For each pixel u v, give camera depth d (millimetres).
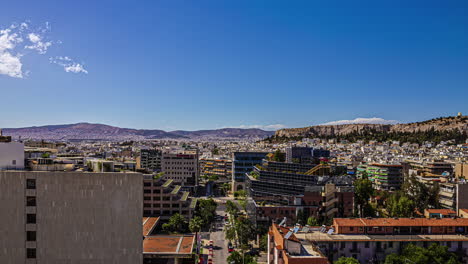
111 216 76875
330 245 113250
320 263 87500
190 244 132500
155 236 143000
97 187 76562
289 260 87500
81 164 104688
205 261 149750
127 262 77000
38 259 75938
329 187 178500
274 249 106250
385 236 117625
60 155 135500
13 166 86062
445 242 116125
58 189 76000
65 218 76125
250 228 171500
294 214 173875
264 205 180000
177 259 123438
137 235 77312
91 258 76688
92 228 76562
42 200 75875
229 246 168875
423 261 105750
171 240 137375
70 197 76188
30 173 75500
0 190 75188
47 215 75938
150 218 192750
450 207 191125
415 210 199000
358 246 113875
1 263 75625
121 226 77062
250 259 137125
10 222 75375
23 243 75750
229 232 171875
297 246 94875
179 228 187000
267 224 173250
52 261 76000
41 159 91875
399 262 108000
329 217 175750
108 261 76938
